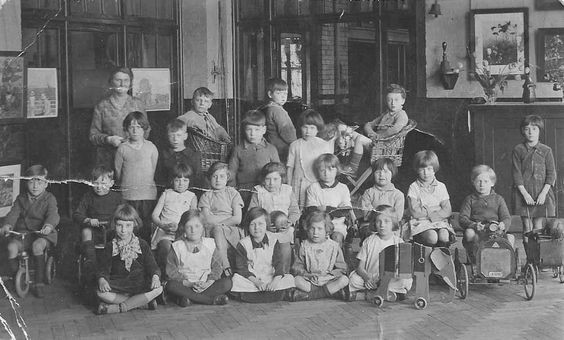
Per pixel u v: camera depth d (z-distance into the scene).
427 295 4.85
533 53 6.74
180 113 7.11
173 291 4.97
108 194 5.39
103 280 4.83
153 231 5.37
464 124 6.60
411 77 6.98
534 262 5.01
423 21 6.98
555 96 6.64
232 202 5.38
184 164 5.42
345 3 7.16
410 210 5.30
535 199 5.83
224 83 7.27
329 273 5.15
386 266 4.98
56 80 6.45
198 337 4.36
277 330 4.41
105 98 6.09
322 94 7.20
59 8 6.48
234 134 7.16
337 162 5.54
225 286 5.03
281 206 5.46
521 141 6.33
